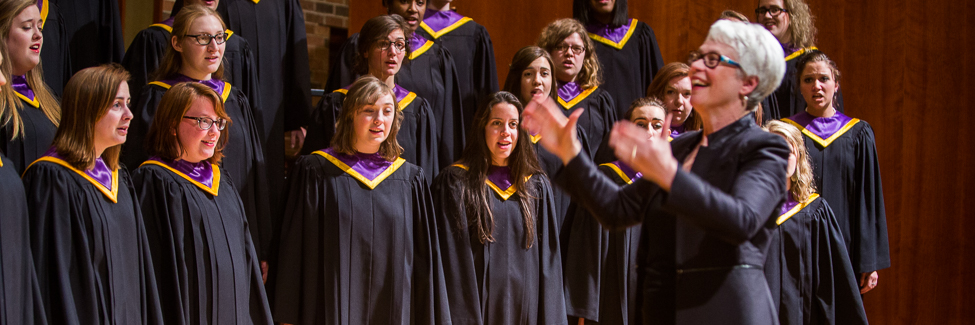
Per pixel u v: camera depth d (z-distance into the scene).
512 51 6.96
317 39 7.85
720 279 1.85
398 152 4.07
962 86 7.00
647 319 2.01
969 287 7.03
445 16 5.49
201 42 3.99
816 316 4.31
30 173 2.89
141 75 4.39
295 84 5.28
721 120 1.94
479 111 4.29
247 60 4.70
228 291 3.41
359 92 3.89
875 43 6.93
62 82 4.28
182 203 3.38
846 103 6.89
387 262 3.81
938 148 6.98
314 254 3.78
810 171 4.43
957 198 7.01
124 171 3.28
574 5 5.86
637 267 2.12
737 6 7.05
